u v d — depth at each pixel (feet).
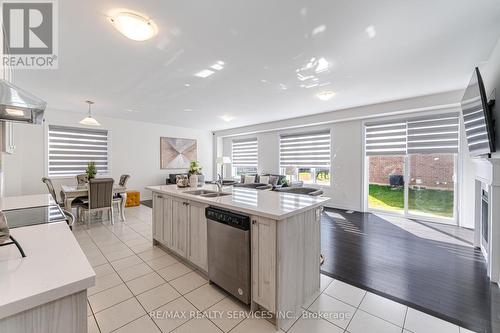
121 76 10.28
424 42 7.47
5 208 6.11
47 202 7.09
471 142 8.45
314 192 10.60
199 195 8.47
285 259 5.34
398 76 10.32
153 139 23.25
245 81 10.90
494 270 7.11
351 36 7.12
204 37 7.17
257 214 5.45
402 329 5.16
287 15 6.14
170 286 6.90
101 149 19.98
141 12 5.98
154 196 10.24
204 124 23.76
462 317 5.55
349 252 9.51
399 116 15.33
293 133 21.59
